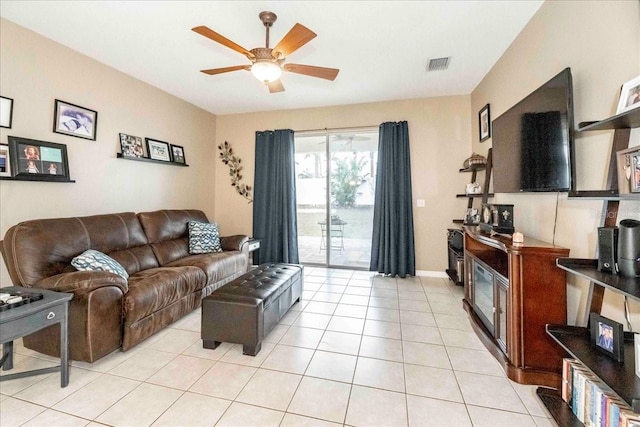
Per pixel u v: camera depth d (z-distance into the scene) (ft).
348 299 10.97
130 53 9.80
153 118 12.67
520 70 8.54
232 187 16.81
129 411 5.22
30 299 5.48
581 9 5.92
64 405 5.36
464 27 8.28
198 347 7.50
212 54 9.87
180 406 5.35
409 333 8.24
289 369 6.54
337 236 15.81
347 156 15.55
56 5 7.29
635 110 3.63
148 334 7.72
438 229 13.93
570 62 6.28
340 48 9.36
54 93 8.98
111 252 9.17
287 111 15.88
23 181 8.24
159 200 13.10
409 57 9.97
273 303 8.00
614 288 3.75
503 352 6.63
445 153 13.76
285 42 6.79
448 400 5.52
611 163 4.75
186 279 9.12
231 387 5.90
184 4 7.27
